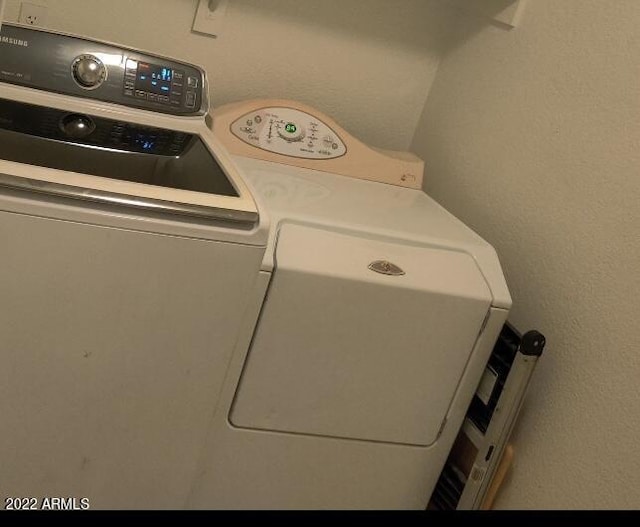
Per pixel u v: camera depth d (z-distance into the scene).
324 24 2.10
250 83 2.12
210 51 2.05
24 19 1.88
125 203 1.22
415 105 2.27
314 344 1.49
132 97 1.61
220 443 1.54
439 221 1.77
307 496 1.66
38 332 1.28
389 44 2.17
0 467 1.38
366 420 1.60
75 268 1.24
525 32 1.84
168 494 1.52
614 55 1.55
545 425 1.63
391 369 1.56
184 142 1.62
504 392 1.59
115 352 1.33
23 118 1.50
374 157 1.98
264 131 1.89
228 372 1.47
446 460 1.75
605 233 1.52
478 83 2.01
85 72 1.56
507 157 1.85
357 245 1.54
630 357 1.43
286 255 1.44
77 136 1.53
